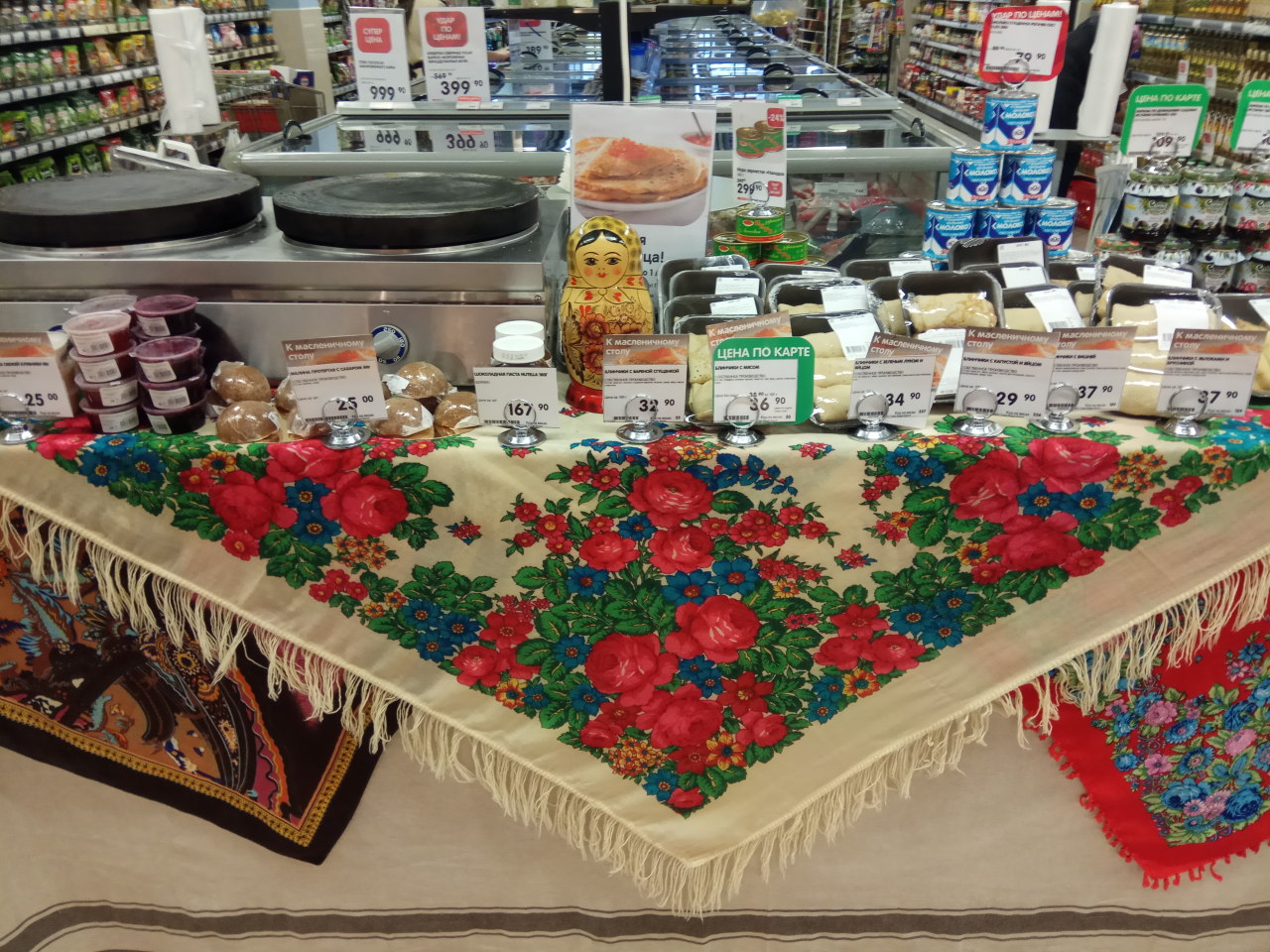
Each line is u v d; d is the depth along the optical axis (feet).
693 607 3.98
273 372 4.51
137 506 3.76
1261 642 4.04
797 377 3.69
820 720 4.22
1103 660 4.00
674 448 3.67
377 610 3.97
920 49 25.59
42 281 4.30
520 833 4.62
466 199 4.59
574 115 4.89
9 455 3.67
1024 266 4.65
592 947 4.95
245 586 3.90
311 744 4.34
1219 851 4.53
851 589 3.93
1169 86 5.25
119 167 6.36
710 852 4.40
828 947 4.93
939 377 3.95
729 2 9.34
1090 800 4.42
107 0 16.94
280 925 4.90
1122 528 3.77
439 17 7.86
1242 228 5.32
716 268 4.71
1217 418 3.82
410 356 4.44
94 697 4.21
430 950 4.98
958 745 4.17
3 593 3.95
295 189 4.84
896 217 6.40
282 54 22.31
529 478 3.70
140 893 4.81
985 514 3.74
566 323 4.26
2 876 4.66
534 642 4.03
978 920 4.85
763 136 5.08
